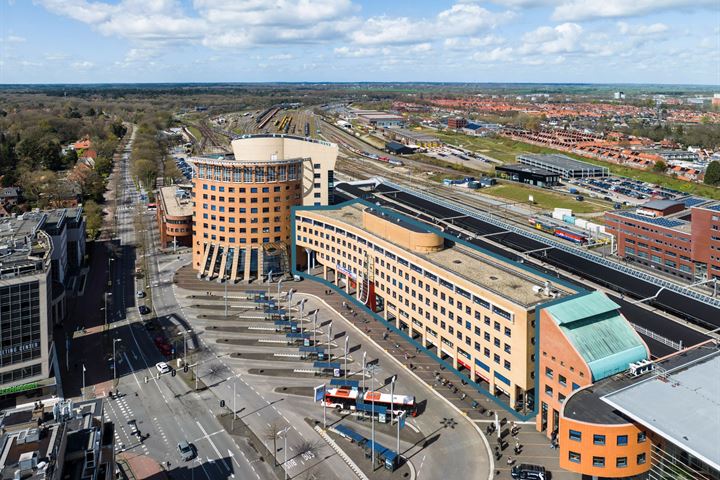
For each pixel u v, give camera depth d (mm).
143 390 140625
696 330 143500
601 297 125500
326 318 180875
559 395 116750
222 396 137750
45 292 135125
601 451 97688
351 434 120875
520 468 107375
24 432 83438
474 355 138500
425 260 154250
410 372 147000
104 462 90188
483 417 127812
